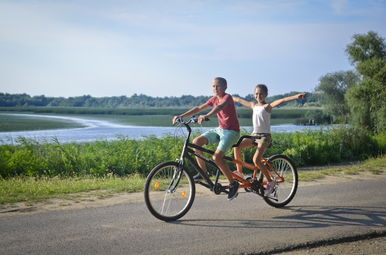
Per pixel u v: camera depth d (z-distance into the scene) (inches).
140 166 479.5
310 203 268.7
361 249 185.2
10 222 217.9
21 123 2337.6
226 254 172.7
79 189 314.5
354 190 314.7
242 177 243.1
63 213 237.5
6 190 306.8
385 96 1148.5
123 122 2682.1
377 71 1202.6
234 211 244.8
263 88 245.1
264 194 250.2
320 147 630.5
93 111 5447.8
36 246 180.2
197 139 232.1
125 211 242.2
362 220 226.1
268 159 256.8
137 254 171.8
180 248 179.2
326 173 404.8
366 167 442.6
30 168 443.5
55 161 464.8
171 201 252.1
